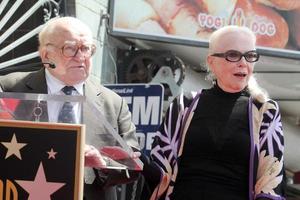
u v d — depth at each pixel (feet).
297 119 39.65
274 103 12.76
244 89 13.01
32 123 9.11
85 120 10.98
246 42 12.84
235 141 12.37
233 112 12.67
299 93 35.86
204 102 12.95
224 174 12.29
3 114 9.80
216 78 13.12
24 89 13.26
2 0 23.98
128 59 28.17
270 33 30.58
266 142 12.37
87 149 10.86
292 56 30.86
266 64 32.24
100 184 12.88
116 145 11.18
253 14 30.22
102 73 27.25
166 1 28.32
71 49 12.82
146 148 22.79
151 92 23.16
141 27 27.81
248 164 12.35
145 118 23.04
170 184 12.69
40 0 24.76
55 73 13.07
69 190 9.01
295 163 42.63
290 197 44.09
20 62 23.95
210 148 12.44
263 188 12.11
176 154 12.79
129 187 18.37
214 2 29.30
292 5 30.99
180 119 12.96
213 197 12.17
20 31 25.04
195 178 12.42
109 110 13.50
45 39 13.01
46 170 9.04
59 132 9.10
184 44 28.55
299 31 30.96
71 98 9.79
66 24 12.93
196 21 28.84
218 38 12.96
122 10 27.50
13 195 9.01
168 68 27.50
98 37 26.99
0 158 9.06
